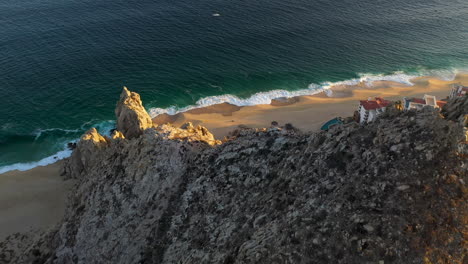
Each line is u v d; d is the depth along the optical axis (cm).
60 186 6056
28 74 9500
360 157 2514
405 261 1973
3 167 6925
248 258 2331
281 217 2517
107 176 4191
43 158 7219
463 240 1966
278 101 9294
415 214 2097
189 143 3872
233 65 10606
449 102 2562
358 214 2216
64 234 4125
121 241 3462
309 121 8225
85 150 5919
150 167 3766
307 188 2595
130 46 11219
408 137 2405
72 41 11212
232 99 9281
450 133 2262
